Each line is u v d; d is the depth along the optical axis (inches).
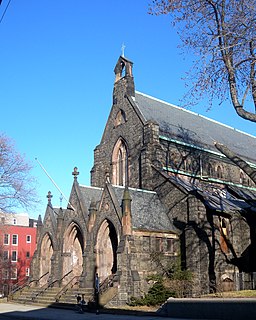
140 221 1529.3
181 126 2186.3
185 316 976.3
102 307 1272.1
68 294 1491.1
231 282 1588.3
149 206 1652.3
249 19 1023.0
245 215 1749.5
